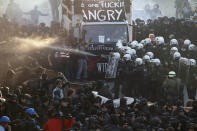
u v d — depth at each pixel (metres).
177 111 37.47
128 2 65.38
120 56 58.91
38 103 34.94
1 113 32.97
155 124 31.81
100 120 32.06
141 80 53.50
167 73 53.78
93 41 63.16
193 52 62.00
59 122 29.62
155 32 74.12
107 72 59.34
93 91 42.84
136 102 39.50
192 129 32.12
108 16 64.81
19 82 45.66
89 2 65.00
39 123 34.03
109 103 36.44
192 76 54.72
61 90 40.50
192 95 54.84
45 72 47.09
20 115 33.19
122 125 31.94
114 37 63.88
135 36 72.62
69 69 60.50
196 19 81.88
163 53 60.19
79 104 36.25
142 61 54.31
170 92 52.22
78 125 29.36
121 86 55.09
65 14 65.50
